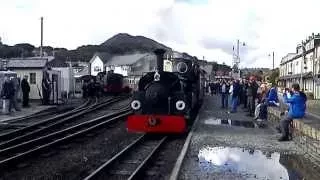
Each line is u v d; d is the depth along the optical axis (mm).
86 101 45250
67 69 53688
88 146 16656
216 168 11828
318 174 11086
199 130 19688
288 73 94812
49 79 37438
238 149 14898
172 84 19234
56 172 11961
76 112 31109
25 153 13555
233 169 11719
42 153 14633
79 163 13289
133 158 14133
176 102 18875
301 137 14922
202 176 10891
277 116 20109
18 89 33438
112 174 11578
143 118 18594
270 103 23109
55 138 18328
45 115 29078
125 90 67312
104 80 61719
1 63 38656
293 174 11070
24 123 23953
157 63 19312
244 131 19438
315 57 67625
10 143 16469
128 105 40969
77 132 19109
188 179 10609
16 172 11906
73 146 16625
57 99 38781
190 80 23438
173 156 14523
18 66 39406
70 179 11211
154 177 11398
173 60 23547
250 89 26594
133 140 18281
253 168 11852
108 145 16938
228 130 19734
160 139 18297
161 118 18469
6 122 24328
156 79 19141
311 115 22438
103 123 22734
